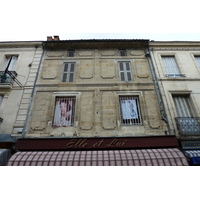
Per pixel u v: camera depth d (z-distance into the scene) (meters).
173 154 5.80
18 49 9.82
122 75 8.75
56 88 8.11
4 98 7.77
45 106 7.59
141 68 8.97
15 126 7.03
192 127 6.88
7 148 6.35
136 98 7.99
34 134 6.84
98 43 9.91
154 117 7.29
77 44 9.91
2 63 9.22
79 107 7.54
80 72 8.74
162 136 6.60
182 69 9.00
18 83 8.30
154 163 5.54
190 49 9.95
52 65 9.09
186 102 7.92
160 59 9.37
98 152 6.04
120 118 7.30
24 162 5.54
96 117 7.26
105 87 8.13
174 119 7.21
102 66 9.04
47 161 5.59
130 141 6.50
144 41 9.88
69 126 7.16
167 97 7.82
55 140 6.52
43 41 9.70
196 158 5.83
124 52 9.99
